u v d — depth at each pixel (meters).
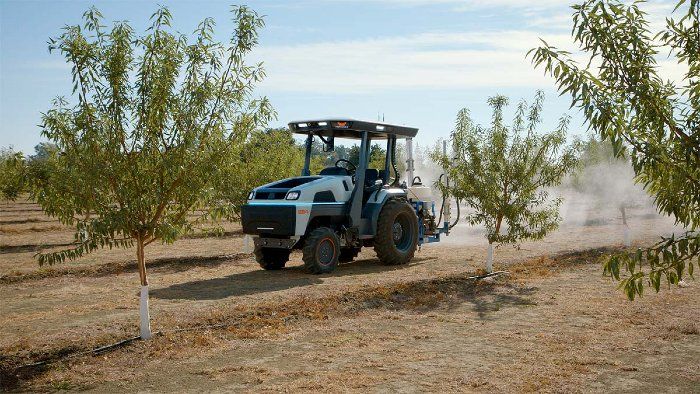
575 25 4.36
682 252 4.10
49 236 22.95
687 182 4.28
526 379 6.05
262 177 17.81
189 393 5.78
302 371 6.38
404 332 8.09
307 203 12.55
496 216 12.78
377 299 10.08
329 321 8.73
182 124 7.24
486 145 12.81
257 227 12.66
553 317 8.84
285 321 8.66
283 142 19.73
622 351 7.06
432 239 15.77
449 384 5.92
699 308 9.17
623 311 9.09
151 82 7.12
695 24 4.32
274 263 13.75
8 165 6.77
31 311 9.64
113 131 7.07
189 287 11.55
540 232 12.70
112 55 7.09
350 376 6.19
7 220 30.86
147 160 7.14
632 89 4.20
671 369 6.37
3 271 13.95
